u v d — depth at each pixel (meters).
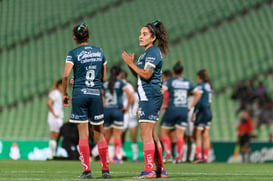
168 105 40.28
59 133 43.38
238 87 74.75
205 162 43.00
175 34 93.12
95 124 20.03
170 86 40.03
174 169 30.91
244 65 81.31
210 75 79.81
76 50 19.80
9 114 73.94
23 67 86.38
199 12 99.25
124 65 83.12
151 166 20.08
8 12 104.31
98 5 105.50
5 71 85.44
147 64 19.64
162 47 20.69
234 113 70.31
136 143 45.75
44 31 97.44
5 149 44.69
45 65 86.69
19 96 78.31
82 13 102.94
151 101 19.84
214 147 47.22
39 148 44.09
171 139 43.69
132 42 92.56
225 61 83.19
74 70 19.91
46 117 72.38
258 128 66.19
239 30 92.12
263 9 96.75
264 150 47.09
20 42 94.31
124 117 44.03
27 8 105.25
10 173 24.11
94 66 19.86
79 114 19.73
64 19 101.44
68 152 42.47
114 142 39.97
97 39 94.12
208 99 42.47
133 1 106.00
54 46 92.62
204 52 86.75
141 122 19.98
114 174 24.25
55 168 29.73
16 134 68.25
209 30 93.25
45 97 77.88
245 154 47.72
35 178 19.94
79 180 18.78
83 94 19.62
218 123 68.88
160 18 99.12
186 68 82.81
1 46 93.00
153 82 19.91
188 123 43.84
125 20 100.19
